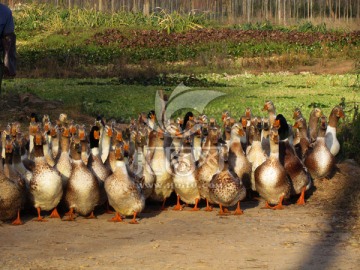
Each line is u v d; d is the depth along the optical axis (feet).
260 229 32.91
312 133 45.06
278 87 94.94
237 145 38.83
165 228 33.14
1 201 33.14
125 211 34.09
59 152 38.78
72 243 30.40
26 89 78.43
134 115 66.18
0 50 47.42
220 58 125.70
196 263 27.40
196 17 168.55
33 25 156.97
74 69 116.16
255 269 26.71
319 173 41.01
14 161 35.27
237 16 203.51
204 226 33.50
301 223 34.14
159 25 155.74
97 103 74.13
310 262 27.66
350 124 52.85
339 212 36.55
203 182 36.29
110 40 140.97
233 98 82.53
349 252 29.12
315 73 116.37
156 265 27.14
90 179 34.35
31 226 33.42
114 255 28.50
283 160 38.27
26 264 27.30
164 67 120.67
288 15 206.59
